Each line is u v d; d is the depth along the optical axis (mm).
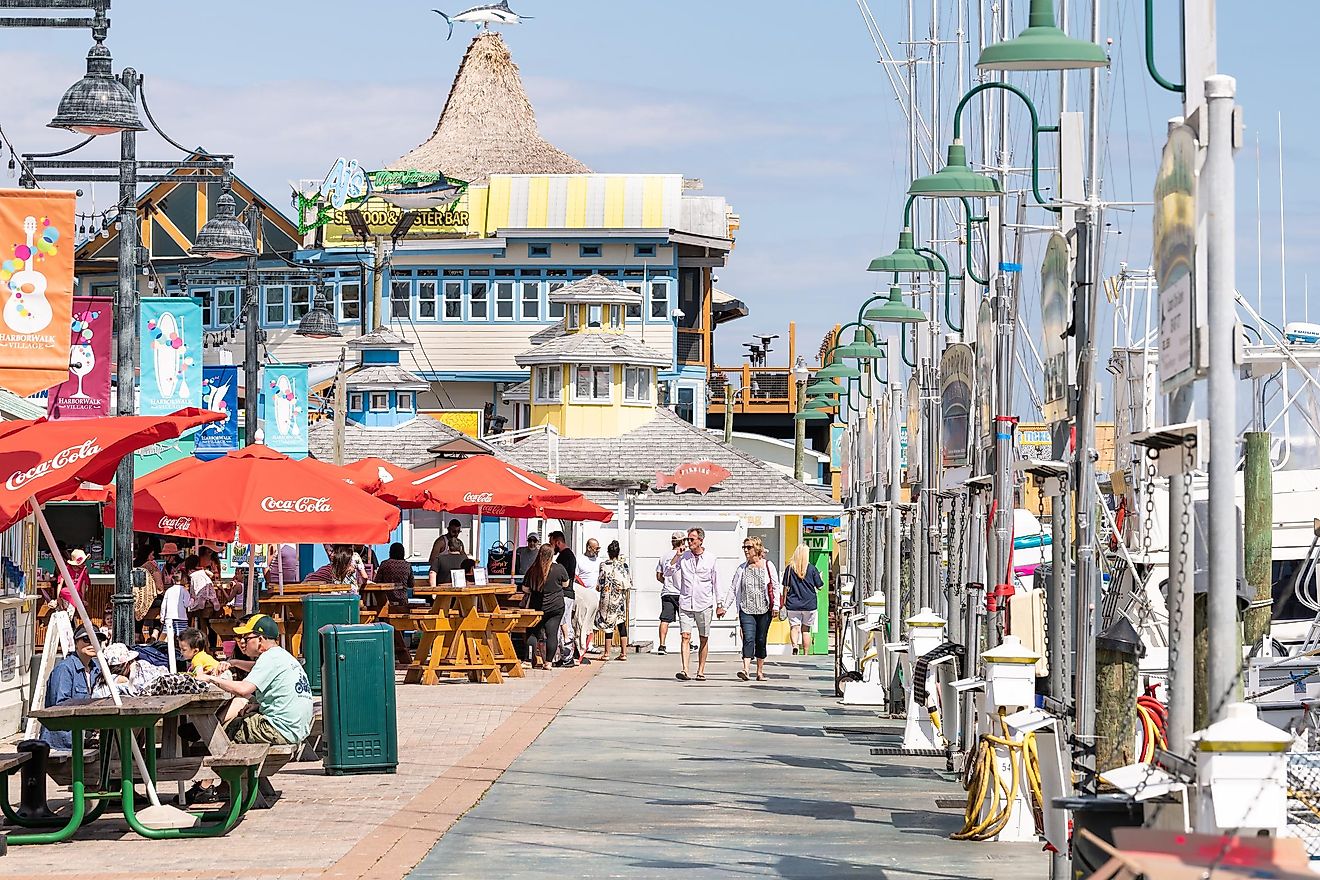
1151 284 31562
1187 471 10766
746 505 61500
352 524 30672
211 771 20266
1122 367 32812
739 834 18109
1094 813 11391
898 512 32531
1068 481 16141
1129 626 14195
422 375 93750
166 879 15555
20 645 28719
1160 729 15062
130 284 27750
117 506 26250
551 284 93938
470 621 39219
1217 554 10188
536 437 67250
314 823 18922
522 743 26688
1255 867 7906
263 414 52531
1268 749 9820
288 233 97312
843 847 17266
